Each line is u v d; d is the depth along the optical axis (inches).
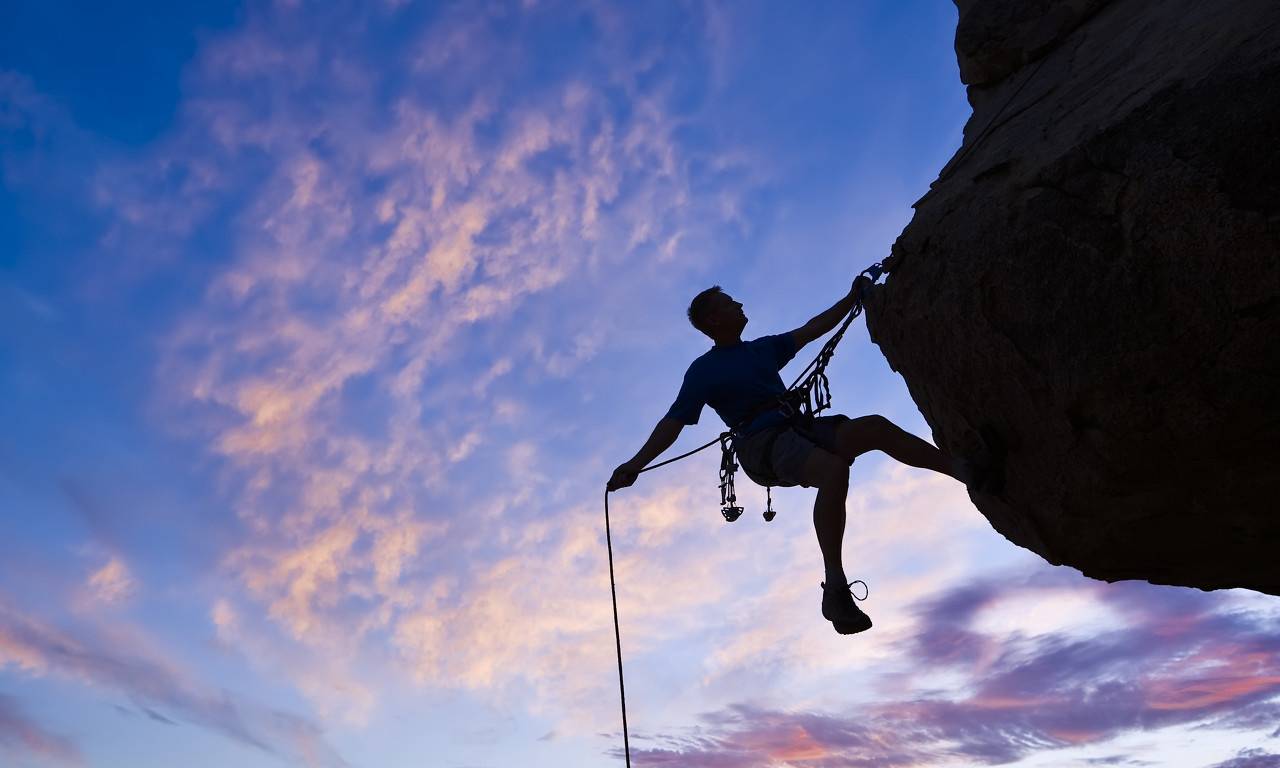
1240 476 141.9
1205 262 130.6
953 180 170.1
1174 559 164.4
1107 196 140.1
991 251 151.8
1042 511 163.5
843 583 173.5
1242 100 130.0
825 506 177.2
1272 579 165.3
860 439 180.1
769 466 189.5
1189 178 131.2
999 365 154.7
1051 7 178.2
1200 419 136.3
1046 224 145.6
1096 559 167.2
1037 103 167.3
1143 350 137.4
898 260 169.3
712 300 206.1
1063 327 144.3
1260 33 133.6
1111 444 144.6
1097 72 159.3
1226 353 131.6
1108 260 139.4
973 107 192.7
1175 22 151.6
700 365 201.8
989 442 163.5
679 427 200.5
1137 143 137.4
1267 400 131.0
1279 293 126.0
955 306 157.8
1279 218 124.8
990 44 183.0
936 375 167.2
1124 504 152.6
